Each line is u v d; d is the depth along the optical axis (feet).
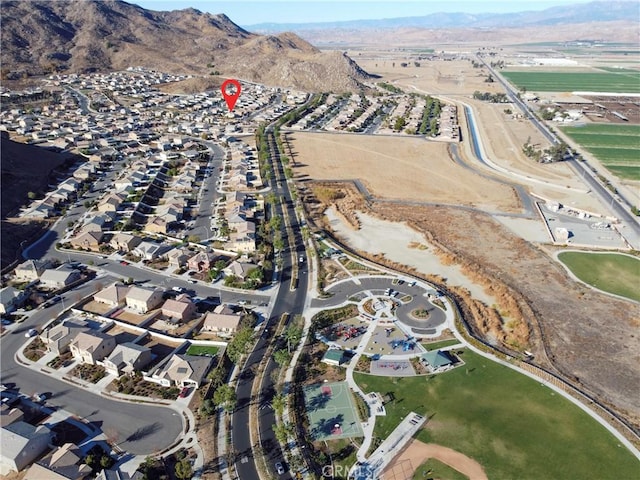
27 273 492.13
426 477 285.02
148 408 336.08
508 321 439.63
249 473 286.46
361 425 322.14
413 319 436.76
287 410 331.77
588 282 502.38
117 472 279.90
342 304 458.50
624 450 303.68
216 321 419.13
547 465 293.23
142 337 408.67
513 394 349.20
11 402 337.31
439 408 336.70
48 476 273.75
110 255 548.31
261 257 537.65
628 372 377.09
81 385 357.00
